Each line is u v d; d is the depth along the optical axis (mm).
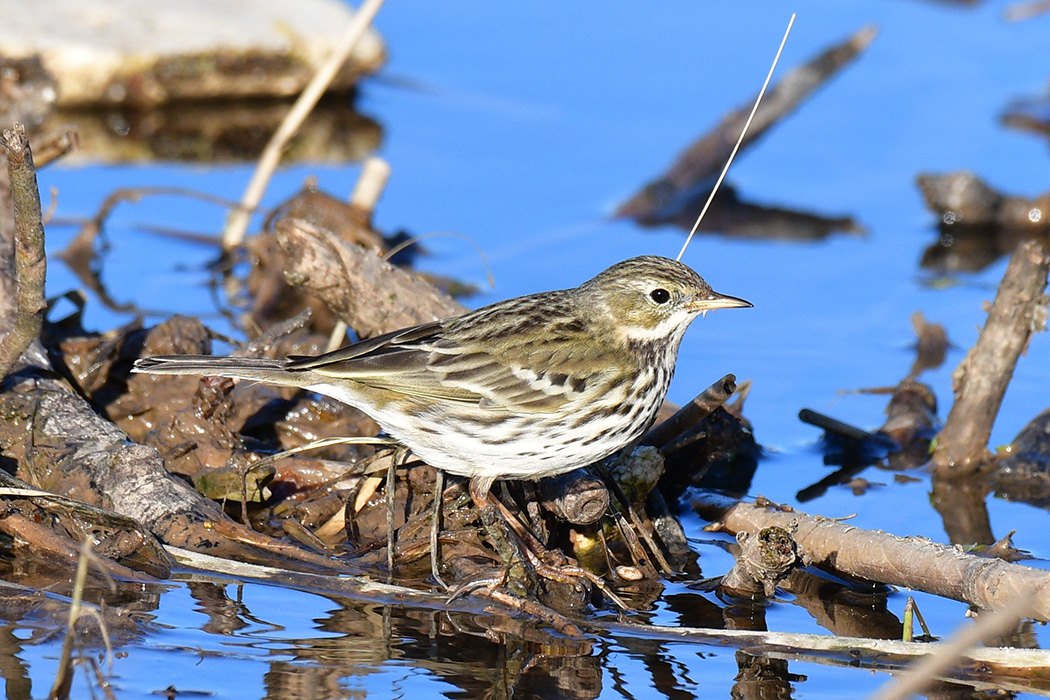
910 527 12805
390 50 26016
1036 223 20594
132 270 18219
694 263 19297
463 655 9945
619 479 12125
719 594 11375
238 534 11547
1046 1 26906
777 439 14859
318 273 14070
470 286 18016
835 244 20219
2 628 9781
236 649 9789
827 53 22328
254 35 24312
